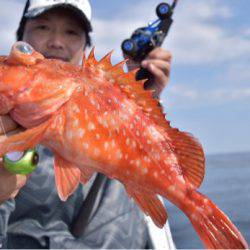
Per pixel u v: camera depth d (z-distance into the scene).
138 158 0.47
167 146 0.47
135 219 0.89
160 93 0.94
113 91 0.48
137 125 0.47
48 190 0.83
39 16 0.97
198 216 0.45
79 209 0.85
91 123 0.46
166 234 0.94
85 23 1.00
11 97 0.46
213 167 15.25
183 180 0.46
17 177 0.54
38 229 0.82
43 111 0.46
